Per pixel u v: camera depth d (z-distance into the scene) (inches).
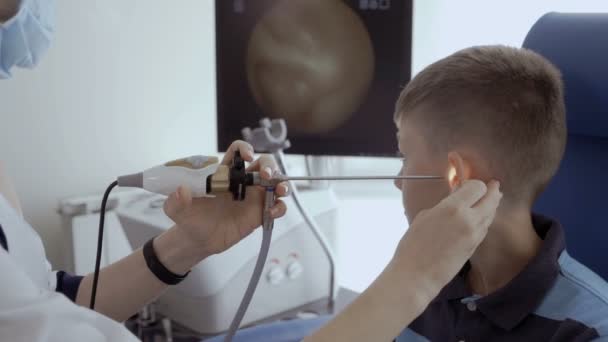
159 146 77.2
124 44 71.8
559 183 44.6
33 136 67.1
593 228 43.0
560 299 33.9
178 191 32.7
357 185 86.9
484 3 77.3
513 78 34.2
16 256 33.9
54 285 40.1
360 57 62.2
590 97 40.9
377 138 63.7
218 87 65.1
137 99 74.0
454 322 38.3
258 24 63.2
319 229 57.5
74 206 66.2
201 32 78.4
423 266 27.0
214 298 50.4
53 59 66.9
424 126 35.5
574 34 41.8
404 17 60.6
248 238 52.5
